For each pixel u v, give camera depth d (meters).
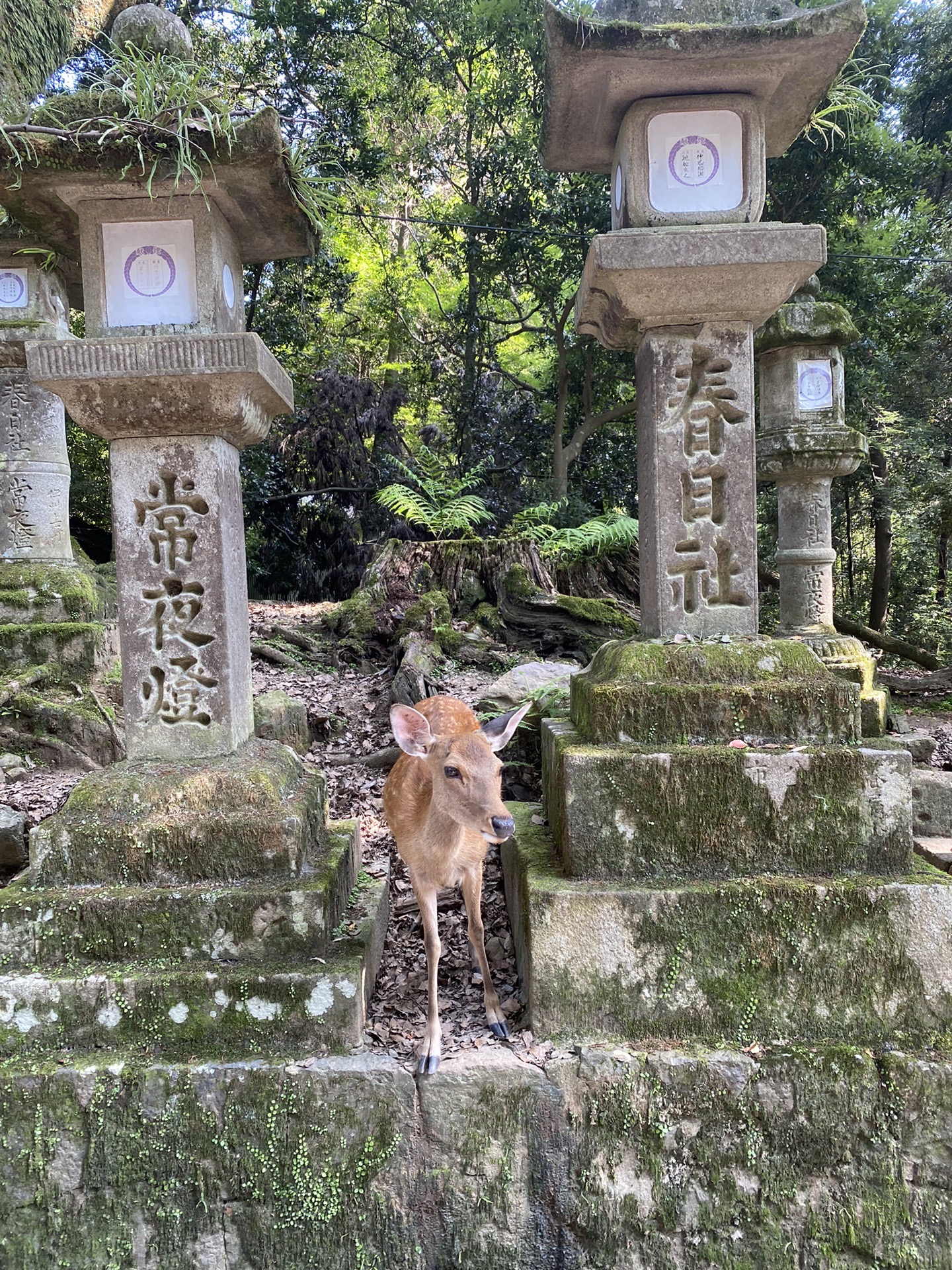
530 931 2.54
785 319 5.30
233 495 3.06
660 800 2.62
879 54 10.09
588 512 11.23
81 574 5.64
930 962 2.48
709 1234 2.36
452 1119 2.39
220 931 2.59
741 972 2.50
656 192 2.82
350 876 3.22
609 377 12.48
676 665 2.80
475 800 2.41
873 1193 2.35
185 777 2.79
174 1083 2.40
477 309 12.81
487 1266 2.37
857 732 2.71
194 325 2.81
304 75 10.05
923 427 9.24
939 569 11.30
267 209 2.98
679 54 2.55
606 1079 2.40
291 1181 2.39
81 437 12.45
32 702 4.72
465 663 6.07
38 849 2.71
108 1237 2.39
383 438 12.05
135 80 2.58
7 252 5.16
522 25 10.69
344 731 5.30
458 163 12.25
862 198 10.38
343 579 11.38
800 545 5.63
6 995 2.50
